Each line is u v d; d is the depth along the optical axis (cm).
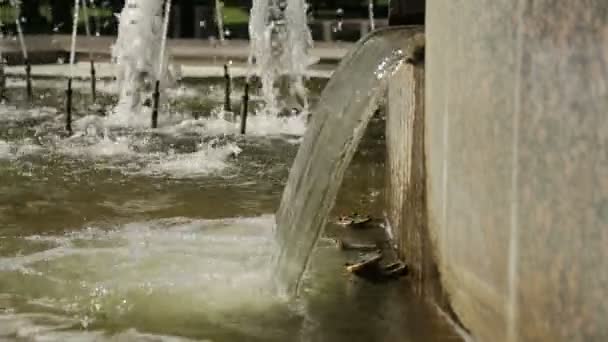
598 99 296
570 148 305
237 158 1039
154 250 631
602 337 297
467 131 389
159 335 463
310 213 527
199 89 1666
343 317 481
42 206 780
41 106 1450
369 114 513
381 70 509
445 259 437
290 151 1091
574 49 303
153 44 1392
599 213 296
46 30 2667
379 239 652
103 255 618
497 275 353
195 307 505
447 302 438
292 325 475
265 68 1520
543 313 319
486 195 363
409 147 541
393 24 622
